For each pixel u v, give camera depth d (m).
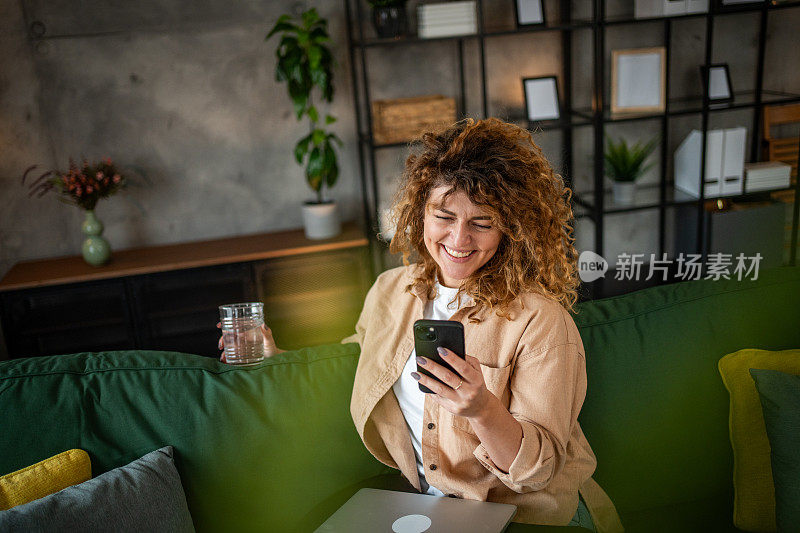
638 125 3.80
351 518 1.22
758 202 3.67
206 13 3.40
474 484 1.25
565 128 3.67
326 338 3.47
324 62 3.21
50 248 3.52
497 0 3.56
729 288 1.61
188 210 3.62
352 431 1.47
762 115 3.78
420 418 1.34
